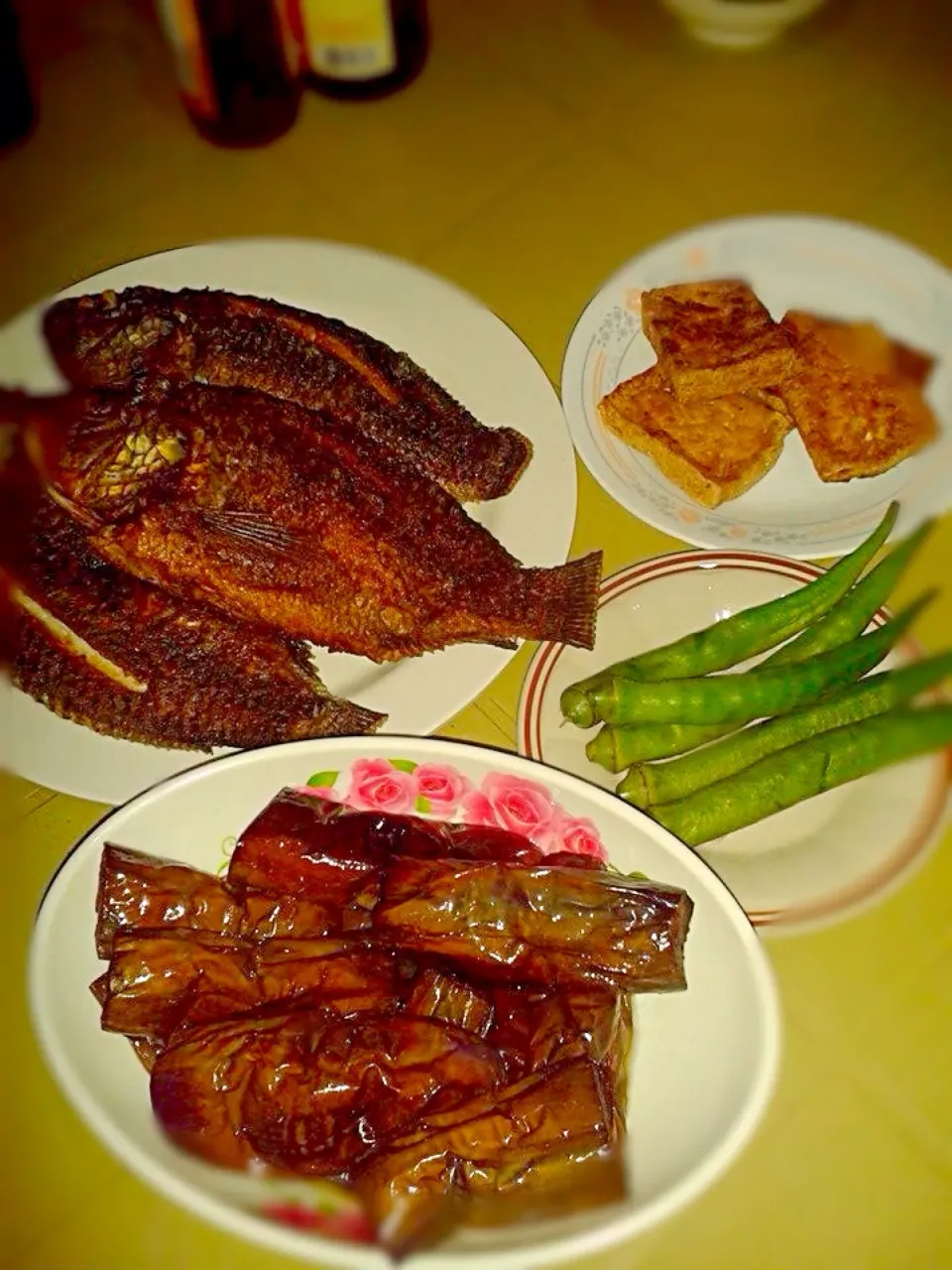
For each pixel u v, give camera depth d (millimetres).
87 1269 405
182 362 509
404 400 519
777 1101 420
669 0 630
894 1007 433
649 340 544
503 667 494
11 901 465
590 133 607
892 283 549
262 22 580
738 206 589
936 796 460
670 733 474
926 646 493
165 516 470
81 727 479
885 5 629
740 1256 399
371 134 614
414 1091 395
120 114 625
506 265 581
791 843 464
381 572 482
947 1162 409
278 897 437
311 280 551
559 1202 386
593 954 417
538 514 512
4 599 472
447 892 416
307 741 449
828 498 523
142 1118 408
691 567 504
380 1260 377
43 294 578
